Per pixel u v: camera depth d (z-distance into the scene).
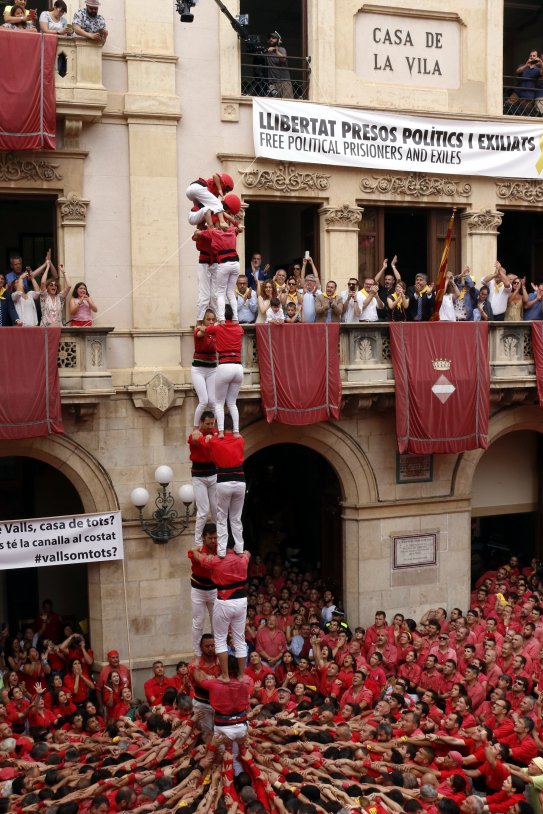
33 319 17.05
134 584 17.77
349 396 18.36
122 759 13.04
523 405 20.36
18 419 15.99
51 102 16.47
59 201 17.34
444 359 18.44
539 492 22.44
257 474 23.36
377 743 13.50
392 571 19.53
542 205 20.91
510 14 22.17
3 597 20.94
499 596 19.06
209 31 18.20
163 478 17.44
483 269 20.48
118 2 17.56
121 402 17.58
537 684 15.23
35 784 12.55
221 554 11.52
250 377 17.50
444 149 19.88
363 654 17.84
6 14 17.00
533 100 20.94
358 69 19.56
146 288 17.89
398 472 19.48
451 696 14.73
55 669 17.42
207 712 12.34
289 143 18.61
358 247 19.80
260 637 17.64
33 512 21.30
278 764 12.50
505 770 12.67
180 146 18.11
